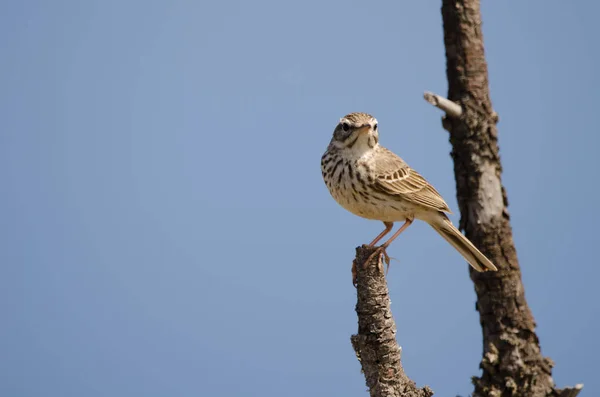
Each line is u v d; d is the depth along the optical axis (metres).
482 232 10.75
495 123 10.81
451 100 10.86
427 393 10.58
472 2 10.70
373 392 10.59
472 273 11.02
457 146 10.86
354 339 10.82
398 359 10.65
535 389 10.49
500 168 10.88
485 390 10.62
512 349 10.57
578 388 10.37
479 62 10.70
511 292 10.70
